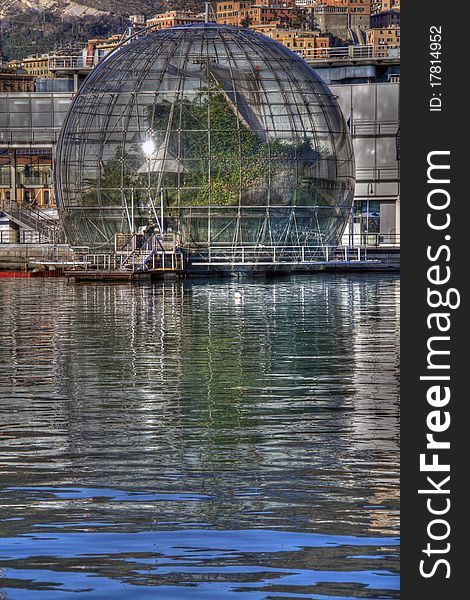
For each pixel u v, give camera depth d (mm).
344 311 44781
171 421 22297
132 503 16594
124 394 25359
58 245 77875
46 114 98125
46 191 123750
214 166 73875
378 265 73312
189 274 68688
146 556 14391
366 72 99125
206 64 75562
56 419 22531
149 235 71438
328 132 76812
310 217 75875
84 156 76312
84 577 13734
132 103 75312
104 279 63375
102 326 39344
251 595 13219
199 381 27125
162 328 38562
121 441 20547
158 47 77375
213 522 15688
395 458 19188
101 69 78062
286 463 18891
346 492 17156
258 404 24062
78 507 16391
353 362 30188
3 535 15188
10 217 88812
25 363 30219
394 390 25656
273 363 30031
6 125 98312
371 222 91562
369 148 90500
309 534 15227
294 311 44781
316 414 22938
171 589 13383
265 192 74062
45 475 18125
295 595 13227
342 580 13656
